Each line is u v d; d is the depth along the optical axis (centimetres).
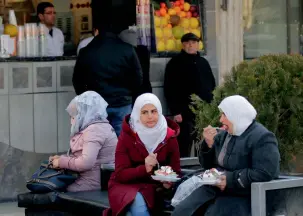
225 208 797
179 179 854
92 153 985
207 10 1428
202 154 845
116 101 1202
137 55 1227
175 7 1408
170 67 1355
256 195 780
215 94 959
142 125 890
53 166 1000
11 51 1273
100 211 907
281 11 1564
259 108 906
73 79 1225
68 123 1298
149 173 875
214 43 1434
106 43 1198
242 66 948
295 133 918
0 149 1253
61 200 974
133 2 1295
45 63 1280
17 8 1374
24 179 1270
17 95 1262
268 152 790
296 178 815
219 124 946
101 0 1199
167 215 863
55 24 1411
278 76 915
